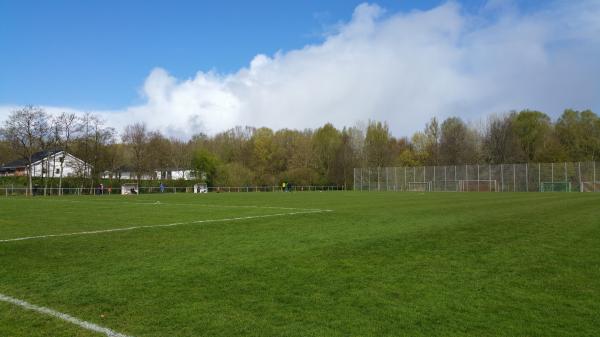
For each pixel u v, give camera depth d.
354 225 16.02
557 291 6.82
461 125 87.88
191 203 31.48
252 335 4.97
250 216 19.91
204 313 5.75
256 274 8.01
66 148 62.66
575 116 87.12
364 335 4.94
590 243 11.57
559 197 38.47
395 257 9.64
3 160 77.25
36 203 31.61
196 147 94.88
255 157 90.06
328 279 7.62
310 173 80.88
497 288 7.01
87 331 5.12
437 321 5.41
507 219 17.81
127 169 95.06
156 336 4.95
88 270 8.34
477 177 67.75
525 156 81.88
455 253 10.12
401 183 74.44
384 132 91.31
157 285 7.20
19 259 9.45
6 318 5.58
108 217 19.47
